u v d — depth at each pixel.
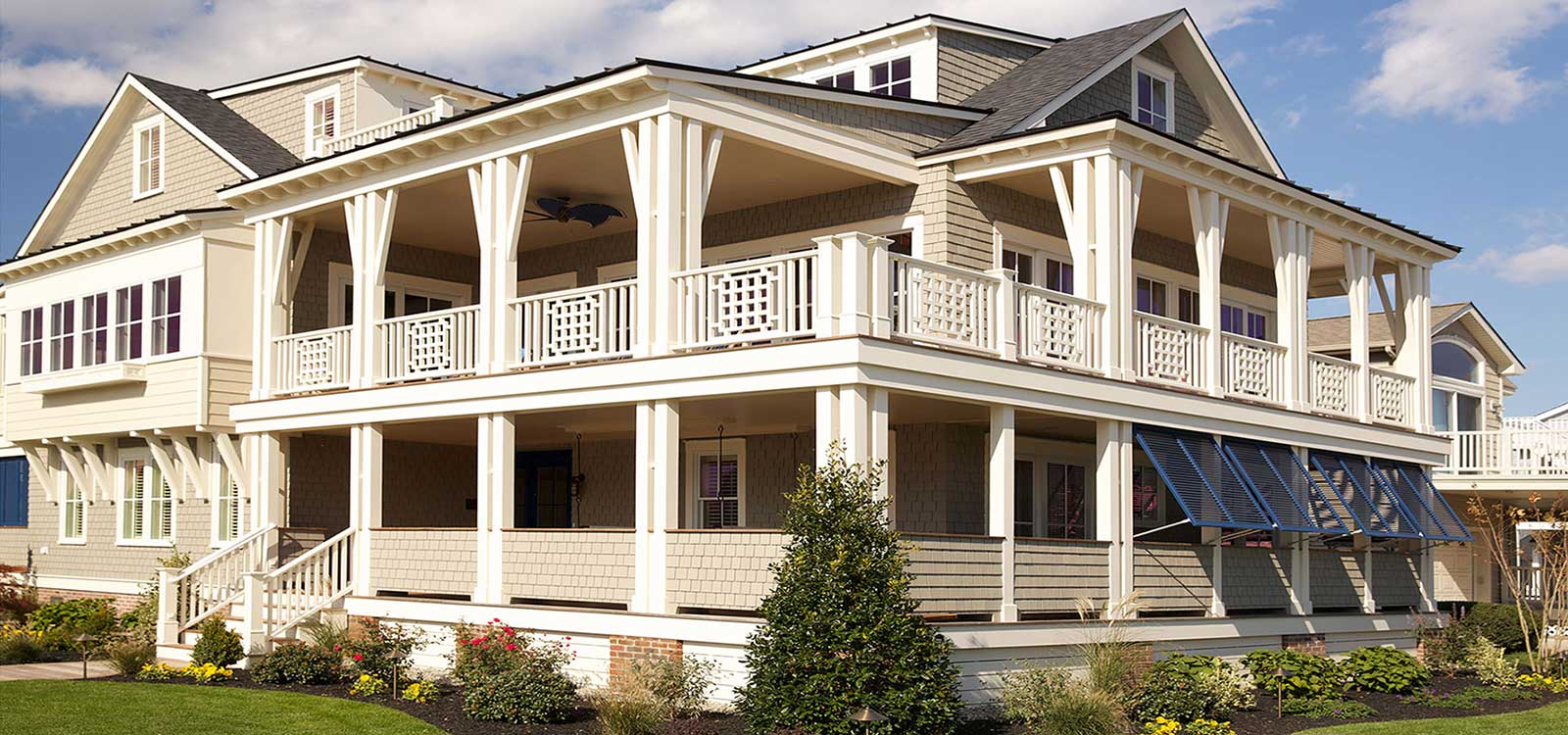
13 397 26.39
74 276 24.92
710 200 20.03
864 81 22.17
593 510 22.48
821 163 17.45
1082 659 16.16
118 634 21.44
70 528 27.02
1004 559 15.62
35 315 25.92
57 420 25.09
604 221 20.83
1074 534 20.92
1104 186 17.20
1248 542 21.34
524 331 17.33
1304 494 19.94
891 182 18.72
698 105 15.78
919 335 15.08
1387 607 22.47
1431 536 22.38
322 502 21.89
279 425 20.30
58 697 15.73
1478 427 34.72
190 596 19.78
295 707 15.19
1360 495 21.17
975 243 18.66
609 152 17.56
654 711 13.72
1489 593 32.00
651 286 15.77
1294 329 20.56
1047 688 14.65
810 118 17.41
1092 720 14.04
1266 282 25.20
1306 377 20.83
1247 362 19.81
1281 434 20.11
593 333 16.50
